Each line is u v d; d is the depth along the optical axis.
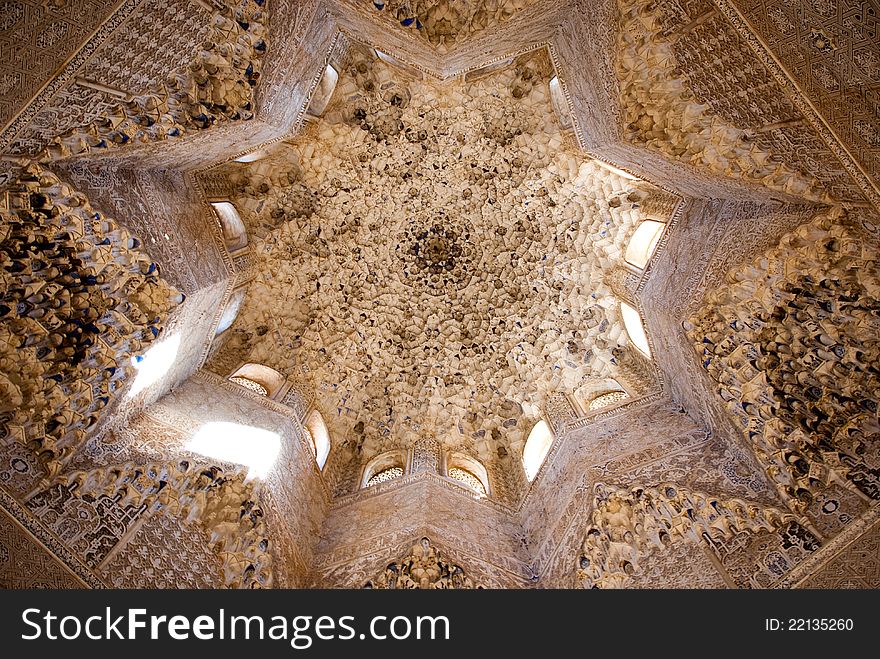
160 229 7.65
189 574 6.66
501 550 8.62
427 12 8.02
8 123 5.41
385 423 11.81
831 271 6.34
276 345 11.35
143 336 7.31
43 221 6.09
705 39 6.22
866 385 6.55
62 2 5.34
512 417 11.62
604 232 10.95
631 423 9.29
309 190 11.41
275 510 8.05
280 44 7.37
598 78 7.66
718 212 7.91
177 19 6.13
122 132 6.38
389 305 12.45
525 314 11.98
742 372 7.41
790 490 6.94
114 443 6.98
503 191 11.73
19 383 6.29
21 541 5.88
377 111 10.98
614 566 7.39
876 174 5.51
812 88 5.50
